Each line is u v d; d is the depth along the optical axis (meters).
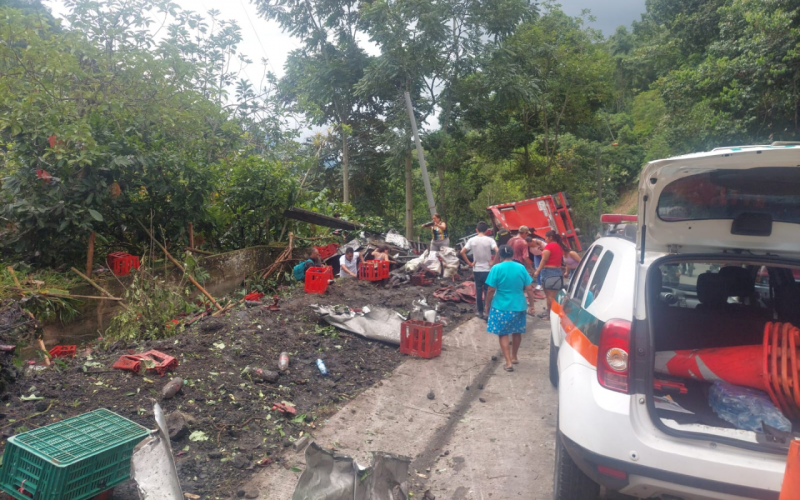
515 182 38.53
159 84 11.30
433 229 16.19
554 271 9.73
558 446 3.34
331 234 16.41
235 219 14.42
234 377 5.50
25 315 6.04
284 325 7.43
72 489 3.03
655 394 3.36
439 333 7.14
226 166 14.09
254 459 4.15
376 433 4.80
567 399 3.08
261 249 13.92
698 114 22.95
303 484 3.04
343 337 7.43
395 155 28.95
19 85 9.41
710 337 4.03
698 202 3.26
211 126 13.98
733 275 4.29
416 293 10.98
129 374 5.21
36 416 4.30
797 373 2.92
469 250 9.61
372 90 28.69
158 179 10.96
